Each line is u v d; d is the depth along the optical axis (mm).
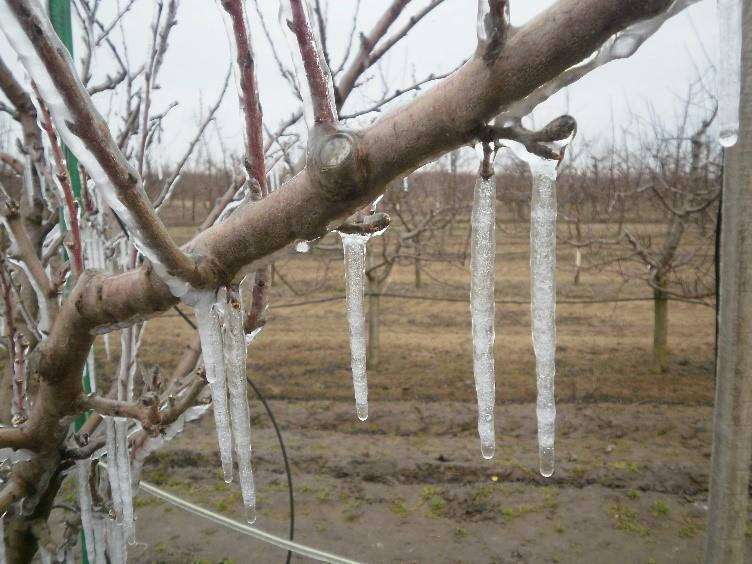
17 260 1579
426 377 6938
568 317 9078
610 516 4289
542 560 3859
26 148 1720
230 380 1068
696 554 3871
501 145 667
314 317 9414
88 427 1809
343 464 5031
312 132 642
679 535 4066
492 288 932
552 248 878
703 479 4668
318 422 5848
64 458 1469
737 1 543
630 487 4602
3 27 584
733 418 2193
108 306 956
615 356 7426
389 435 5570
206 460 5109
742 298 2127
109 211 1822
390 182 644
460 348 7930
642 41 529
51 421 1270
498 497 4547
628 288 10445
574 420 5699
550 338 921
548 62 528
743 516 2240
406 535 4145
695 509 4340
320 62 632
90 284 981
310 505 4508
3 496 1425
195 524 4273
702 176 6945
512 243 14906
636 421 5641
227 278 840
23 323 1925
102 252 1448
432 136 595
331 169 622
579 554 3906
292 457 5160
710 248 8391
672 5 493
